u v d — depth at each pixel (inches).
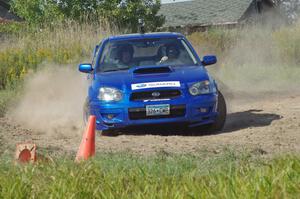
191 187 522.3
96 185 550.6
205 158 684.7
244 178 537.0
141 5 3265.3
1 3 4382.4
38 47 2126.0
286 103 1344.7
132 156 706.2
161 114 933.2
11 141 908.0
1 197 529.7
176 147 804.6
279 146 786.8
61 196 520.7
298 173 542.9
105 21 2500.0
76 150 804.0
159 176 588.7
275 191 490.0
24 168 610.2
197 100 942.4
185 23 4933.6
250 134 919.7
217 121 981.8
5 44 2269.9
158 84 939.3
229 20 4783.5
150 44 1061.8
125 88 941.2
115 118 941.2
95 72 1023.0
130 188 535.8
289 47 2341.3
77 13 3129.9
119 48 1055.0
